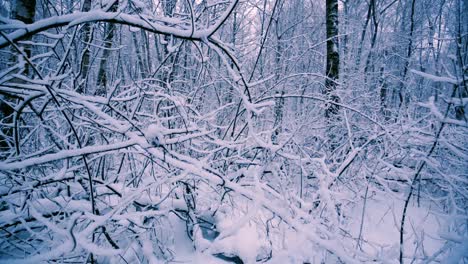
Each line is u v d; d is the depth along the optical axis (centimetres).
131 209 283
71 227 160
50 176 220
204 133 250
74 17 179
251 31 665
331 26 499
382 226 322
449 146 228
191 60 447
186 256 260
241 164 359
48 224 169
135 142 208
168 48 232
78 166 231
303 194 333
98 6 211
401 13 1039
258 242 260
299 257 225
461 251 190
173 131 236
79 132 289
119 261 235
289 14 831
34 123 302
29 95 194
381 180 301
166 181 232
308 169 334
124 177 281
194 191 294
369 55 697
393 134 328
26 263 149
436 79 214
